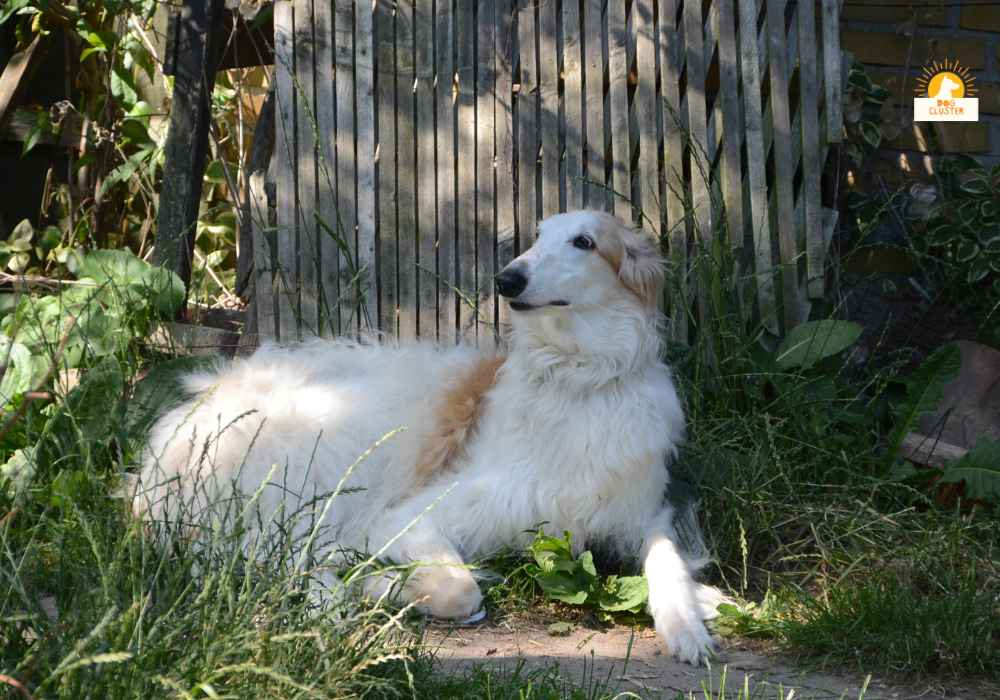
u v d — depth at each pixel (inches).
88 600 139.3
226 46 206.5
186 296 201.2
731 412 190.9
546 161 197.3
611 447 170.2
